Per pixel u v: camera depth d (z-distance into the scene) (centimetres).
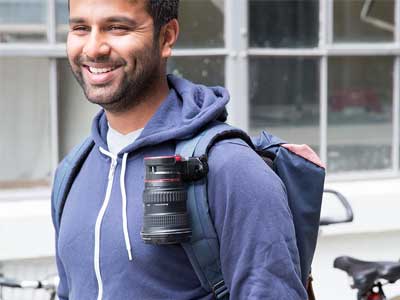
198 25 425
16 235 393
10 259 394
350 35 454
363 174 463
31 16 402
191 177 166
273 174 171
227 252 165
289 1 442
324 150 456
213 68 429
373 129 466
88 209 181
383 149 469
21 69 404
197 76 427
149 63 176
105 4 171
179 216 165
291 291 165
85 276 178
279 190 169
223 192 165
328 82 453
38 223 396
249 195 165
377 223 447
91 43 172
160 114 180
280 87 444
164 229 163
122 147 183
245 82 435
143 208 169
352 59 455
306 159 186
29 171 409
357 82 459
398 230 456
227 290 169
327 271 449
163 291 169
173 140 177
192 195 167
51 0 404
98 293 175
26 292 393
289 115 448
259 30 438
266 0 438
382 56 462
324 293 449
